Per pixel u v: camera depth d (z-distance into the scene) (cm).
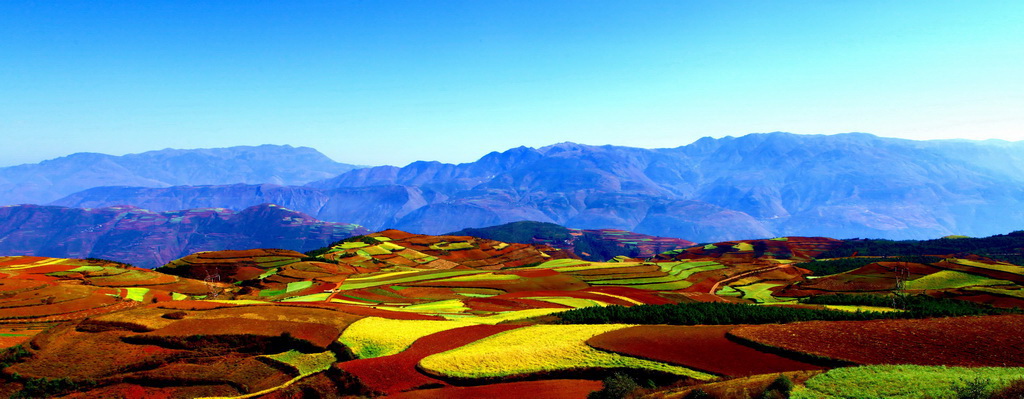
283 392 5559
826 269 18462
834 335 6106
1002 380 3703
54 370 6262
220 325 7606
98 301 12131
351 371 5809
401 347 6769
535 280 15400
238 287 16675
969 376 3938
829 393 3888
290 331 7375
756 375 4850
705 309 8231
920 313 8050
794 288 14688
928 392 3653
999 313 8119
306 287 15038
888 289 13012
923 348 5494
